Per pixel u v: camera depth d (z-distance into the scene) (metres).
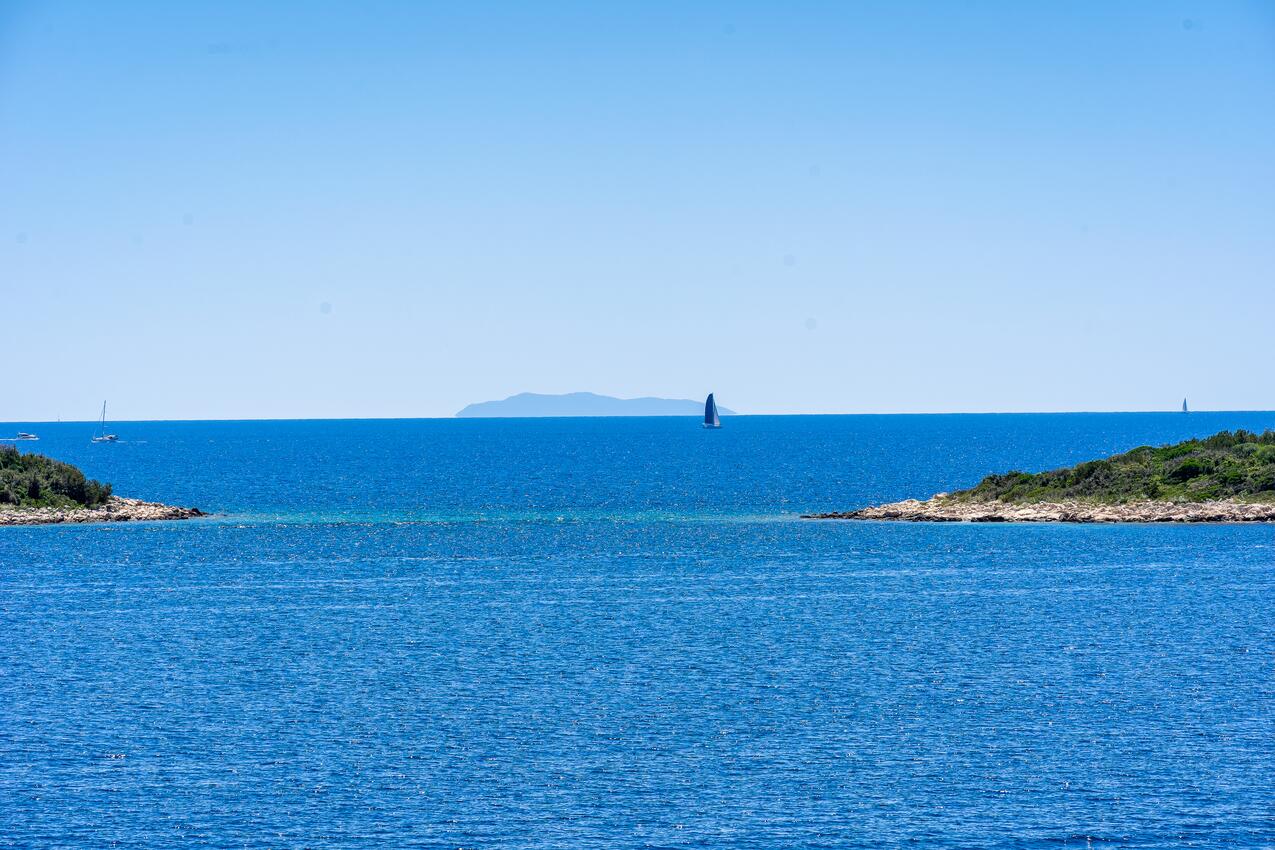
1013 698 81.94
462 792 64.50
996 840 58.19
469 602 125.62
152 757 70.19
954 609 117.94
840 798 63.34
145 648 101.31
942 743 72.00
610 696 83.50
